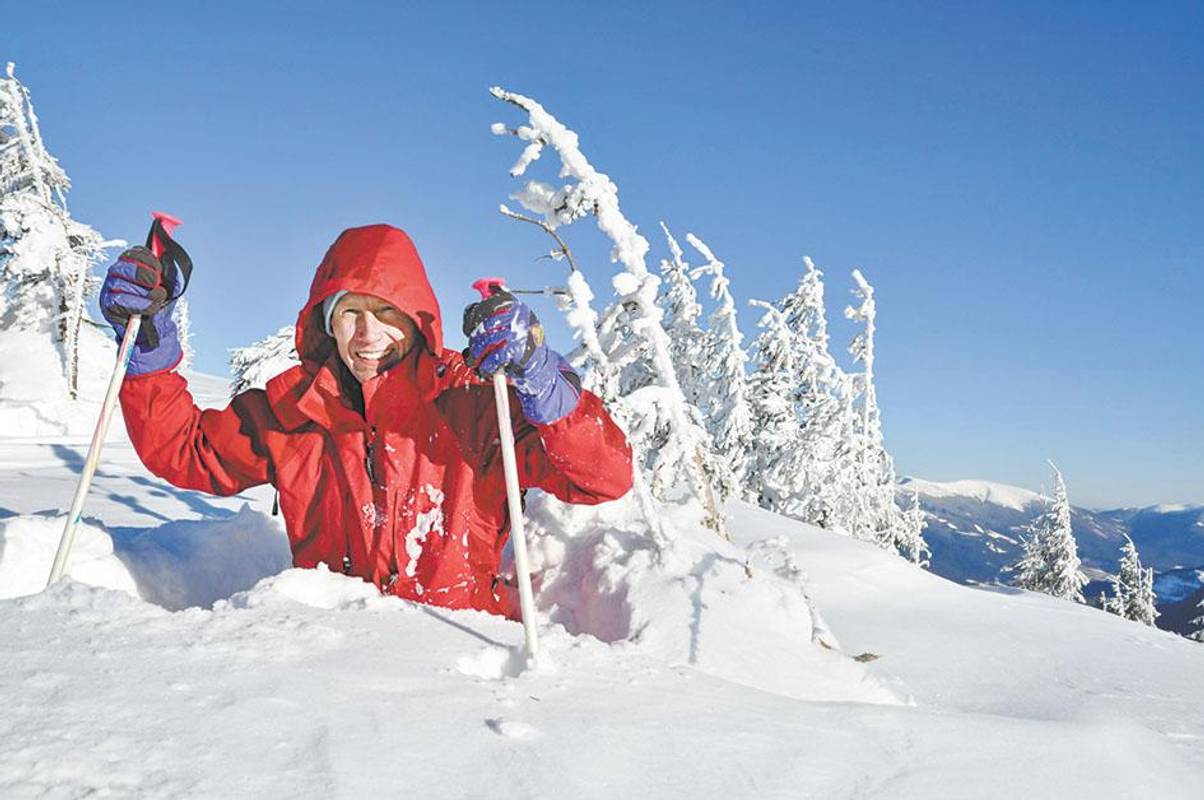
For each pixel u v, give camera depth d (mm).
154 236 3322
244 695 1715
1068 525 30750
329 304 3172
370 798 1356
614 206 4566
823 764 1736
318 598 2719
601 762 1604
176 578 3789
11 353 21828
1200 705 3615
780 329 19922
